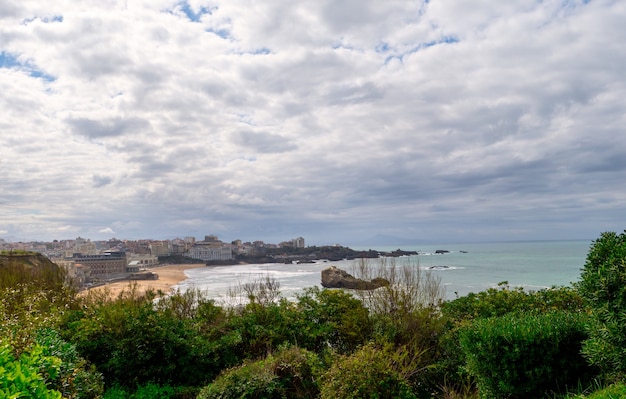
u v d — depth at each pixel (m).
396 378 5.86
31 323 6.98
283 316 9.66
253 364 7.75
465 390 7.29
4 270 12.93
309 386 7.26
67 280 14.04
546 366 5.69
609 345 4.88
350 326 8.95
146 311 9.18
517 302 8.87
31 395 3.42
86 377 5.94
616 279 4.78
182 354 8.80
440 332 8.61
